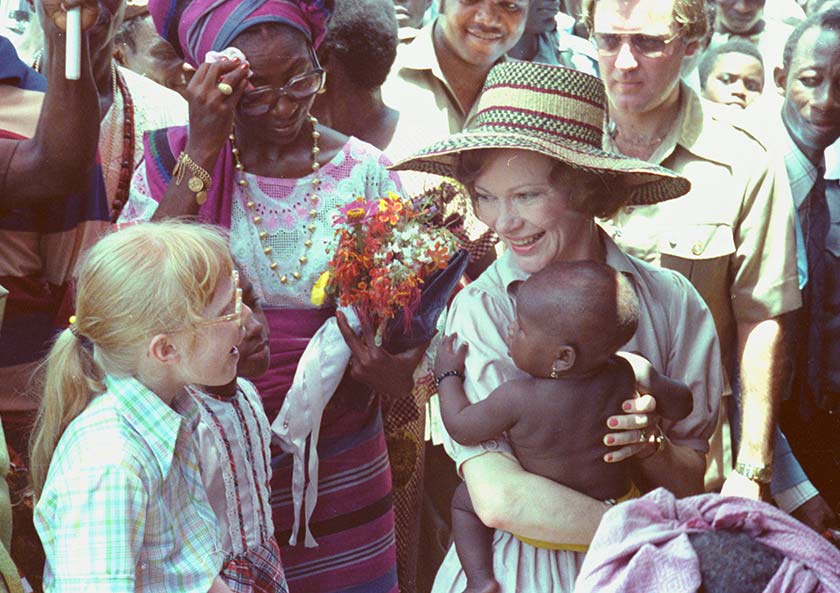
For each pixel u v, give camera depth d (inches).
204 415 114.0
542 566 116.8
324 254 136.9
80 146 127.6
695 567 67.8
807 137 186.1
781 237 163.8
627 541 71.0
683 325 127.3
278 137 134.0
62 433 103.4
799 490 177.9
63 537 98.0
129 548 97.7
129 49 173.6
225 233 125.0
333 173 140.3
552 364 112.5
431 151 120.5
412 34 191.8
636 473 123.0
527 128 121.6
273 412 135.1
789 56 187.9
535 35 213.5
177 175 128.1
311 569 138.4
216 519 109.2
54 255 137.6
